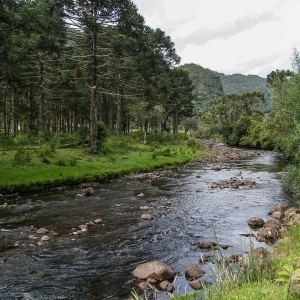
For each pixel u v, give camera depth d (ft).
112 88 141.08
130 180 72.74
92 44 93.81
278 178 77.00
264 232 33.47
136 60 140.97
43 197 53.11
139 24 104.53
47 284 23.09
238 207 47.91
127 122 213.87
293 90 60.29
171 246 31.24
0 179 56.29
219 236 34.27
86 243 31.86
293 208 43.01
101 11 91.20
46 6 92.02
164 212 44.65
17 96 147.64
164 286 22.04
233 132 233.14
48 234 34.60
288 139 59.06
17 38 91.91
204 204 49.83
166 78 188.44
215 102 325.21
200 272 24.34
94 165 77.25
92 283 23.27
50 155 79.10
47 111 177.17
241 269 19.66
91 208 46.34
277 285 16.37
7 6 74.79
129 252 29.58
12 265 26.35
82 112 166.30
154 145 134.92
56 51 114.01
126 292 21.86
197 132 333.42
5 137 97.45
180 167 98.63
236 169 95.25
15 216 41.52
